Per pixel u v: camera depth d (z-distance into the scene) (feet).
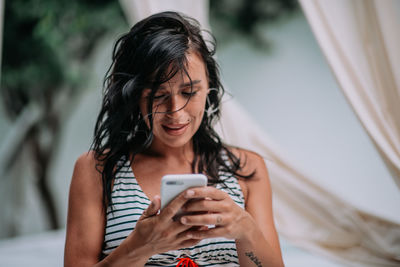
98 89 19.34
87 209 4.26
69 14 16.69
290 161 6.09
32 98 18.39
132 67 4.00
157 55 3.83
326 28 5.07
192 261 4.17
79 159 4.49
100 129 4.33
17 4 15.55
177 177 3.50
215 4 22.29
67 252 4.17
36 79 16.94
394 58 4.92
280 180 6.14
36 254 10.74
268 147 6.17
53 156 19.49
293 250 9.35
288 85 25.11
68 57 18.02
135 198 4.28
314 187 6.04
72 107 19.26
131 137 4.51
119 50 4.22
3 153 19.17
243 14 22.97
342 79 4.98
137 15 6.21
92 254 4.18
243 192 4.61
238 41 24.26
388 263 5.74
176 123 3.92
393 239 5.71
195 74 3.94
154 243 3.66
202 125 4.59
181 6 6.17
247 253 4.04
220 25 23.08
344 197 5.94
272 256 4.05
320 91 24.79
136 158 4.49
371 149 23.70
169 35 3.91
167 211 3.48
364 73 5.02
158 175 4.44
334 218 5.98
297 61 24.85
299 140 24.93
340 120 24.59
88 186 4.33
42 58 16.65
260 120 25.38
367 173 23.22
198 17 6.18
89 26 17.38
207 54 4.09
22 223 19.53
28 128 18.83
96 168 4.36
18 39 15.99
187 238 3.65
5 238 19.15
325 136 24.70
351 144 24.16
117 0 16.70
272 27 24.22
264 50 24.45
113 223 4.23
